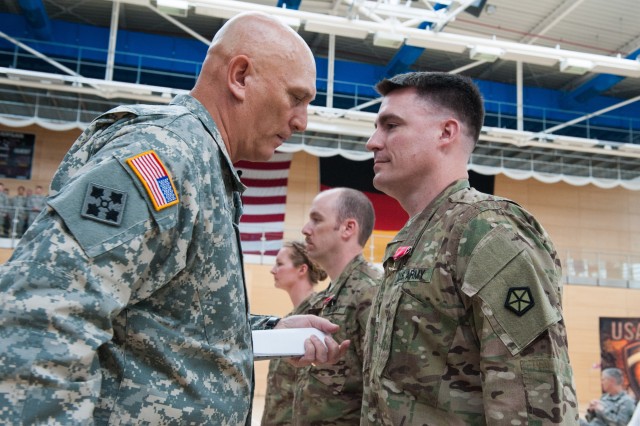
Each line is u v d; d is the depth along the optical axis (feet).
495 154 48.88
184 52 42.39
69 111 41.86
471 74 46.75
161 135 4.13
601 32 39.93
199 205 4.17
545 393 4.74
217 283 4.33
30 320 3.24
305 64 5.09
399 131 6.30
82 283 3.43
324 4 36.68
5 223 39.93
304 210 50.16
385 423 5.45
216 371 4.35
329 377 8.82
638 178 49.34
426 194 6.27
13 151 46.39
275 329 6.49
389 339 5.59
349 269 9.51
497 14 38.29
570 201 55.06
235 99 4.91
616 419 18.76
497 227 5.29
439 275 5.43
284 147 44.06
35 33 39.32
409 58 41.57
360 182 51.29
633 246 55.01
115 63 41.14
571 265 47.93
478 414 5.13
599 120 47.75
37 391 3.18
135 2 29.71
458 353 5.27
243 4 26.71
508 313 4.94
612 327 46.26
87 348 3.36
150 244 3.78
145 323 3.99
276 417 11.25
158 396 3.97
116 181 3.73
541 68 44.57
